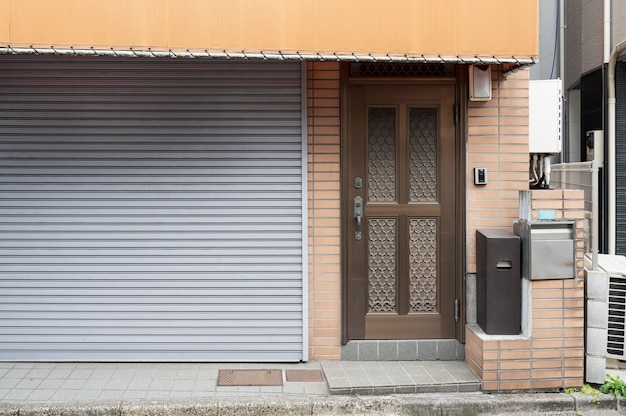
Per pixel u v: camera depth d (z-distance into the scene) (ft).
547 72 32.07
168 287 18.53
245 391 16.30
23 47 15.70
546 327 16.57
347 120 18.66
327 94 18.49
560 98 19.43
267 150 18.51
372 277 18.97
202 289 18.57
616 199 27.12
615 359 18.37
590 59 28.81
